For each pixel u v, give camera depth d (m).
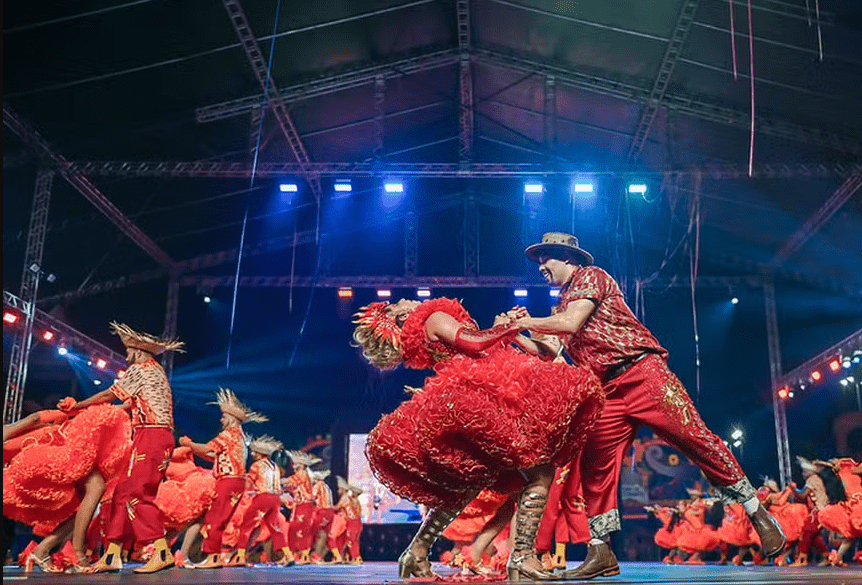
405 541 14.52
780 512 8.67
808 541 8.49
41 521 3.83
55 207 11.84
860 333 12.09
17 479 3.64
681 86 10.71
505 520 3.56
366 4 9.80
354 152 13.14
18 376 10.74
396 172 12.44
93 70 9.49
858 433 14.16
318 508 9.38
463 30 10.83
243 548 7.00
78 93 9.91
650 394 2.89
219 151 11.94
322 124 12.12
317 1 9.45
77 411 3.86
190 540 6.25
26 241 11.05
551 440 2.46
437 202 14.93
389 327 2.74
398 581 2.58
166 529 5.59
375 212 14.66
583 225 14.67
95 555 5.04
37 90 9.70
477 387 2.47
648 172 12.36
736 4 8.48
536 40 10.80
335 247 15.42
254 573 4.27
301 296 15.85
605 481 3.00
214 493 5.73
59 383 13.84
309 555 9.33
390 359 2.78
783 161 11.56
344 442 15.51
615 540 14.98
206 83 10.38
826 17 8.18
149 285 15.09
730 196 12.75
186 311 15.80
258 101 10.98
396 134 13.16
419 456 2.52
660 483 15.16
